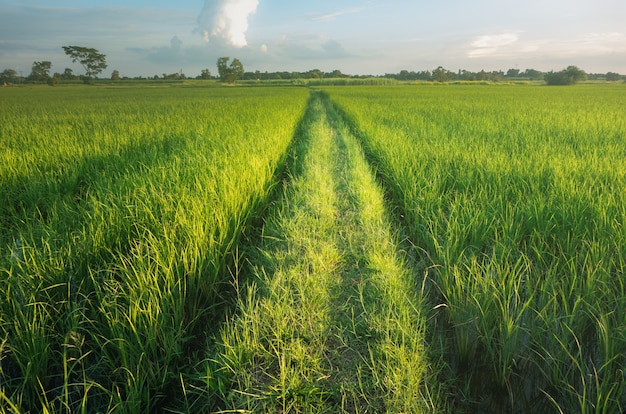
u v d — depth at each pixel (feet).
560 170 15.55
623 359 6.94
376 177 21.58
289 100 78.59
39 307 7.51
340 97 88.07
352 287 9.86
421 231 12.53
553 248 10.23
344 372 7.01
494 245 10.72
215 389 6.66
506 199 13.17
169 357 7.02
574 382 6.79
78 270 8.70
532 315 7.73
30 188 15.15
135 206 11.54
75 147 22.15
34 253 8.98
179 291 8.29
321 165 23.07
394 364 6.86
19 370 7.21
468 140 24.40
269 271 10.96
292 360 7.24
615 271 8.98
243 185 14.66
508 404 6.69
